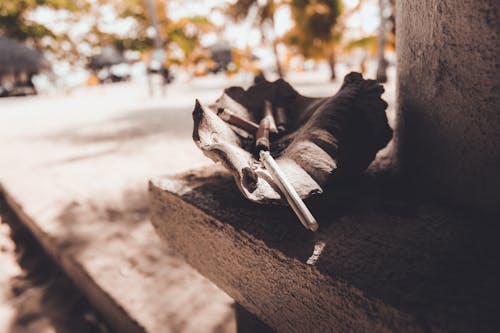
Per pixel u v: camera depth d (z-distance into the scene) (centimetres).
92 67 2264
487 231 88
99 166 369
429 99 103
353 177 121
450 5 89
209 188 129
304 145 97
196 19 1716
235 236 101
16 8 1772
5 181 340
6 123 756
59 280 227
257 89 143
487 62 85
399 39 120
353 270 76
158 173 332
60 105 1107
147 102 942
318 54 1338
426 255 79
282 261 87
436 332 61
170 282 186
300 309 87
